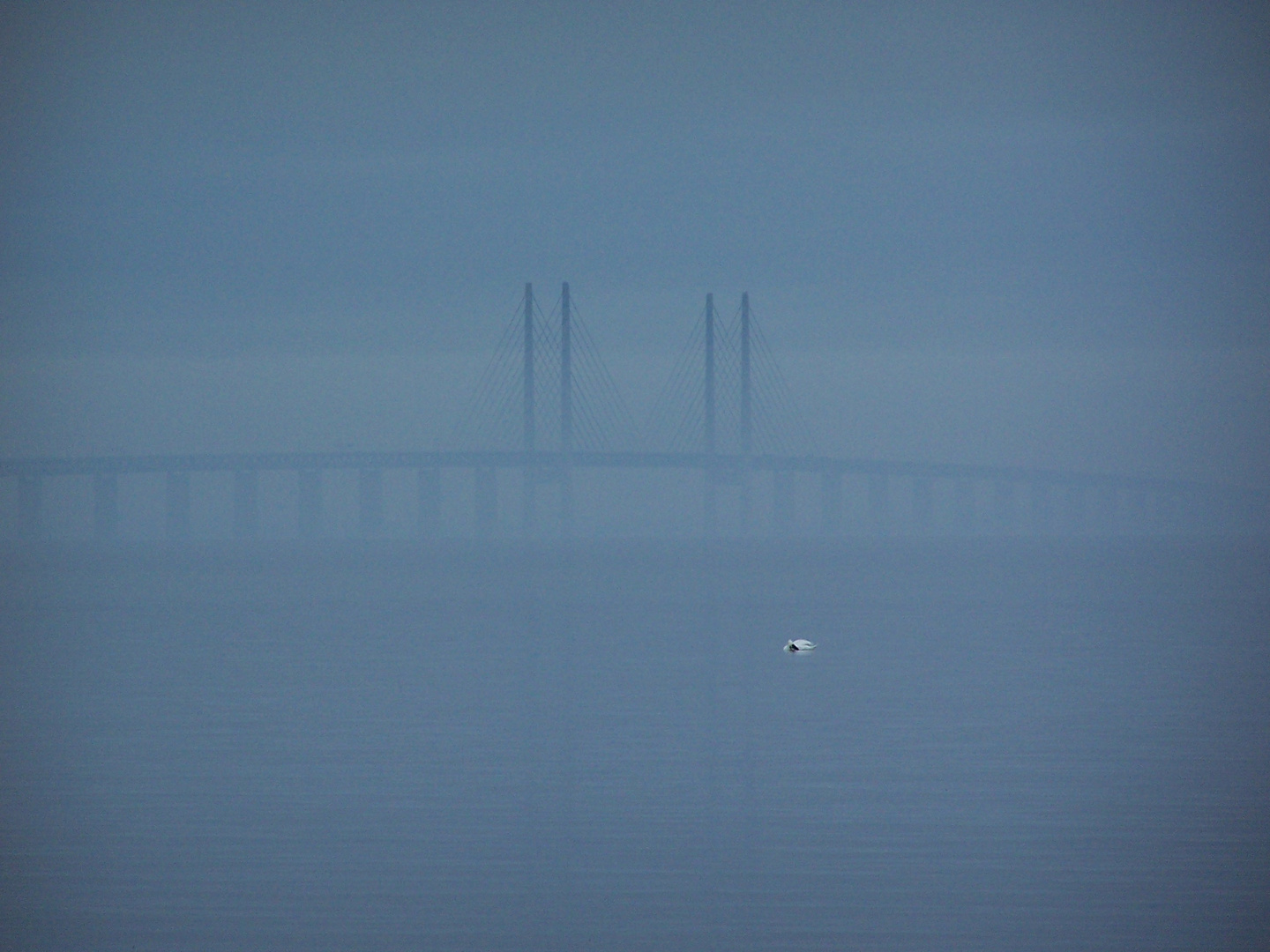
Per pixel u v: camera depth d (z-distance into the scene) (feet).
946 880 317.01
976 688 612.29
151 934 288.71
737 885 314.76
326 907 302.86
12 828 364.17
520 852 340.39
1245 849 339.16
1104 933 285.02
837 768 432.25
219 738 492.54
